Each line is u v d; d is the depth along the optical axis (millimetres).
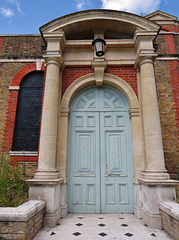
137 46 5086
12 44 7590
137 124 4746
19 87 7012
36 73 7301
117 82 5137
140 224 3734
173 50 7605
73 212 4520
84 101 5281
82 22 5035
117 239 3045
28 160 6125
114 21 5008
